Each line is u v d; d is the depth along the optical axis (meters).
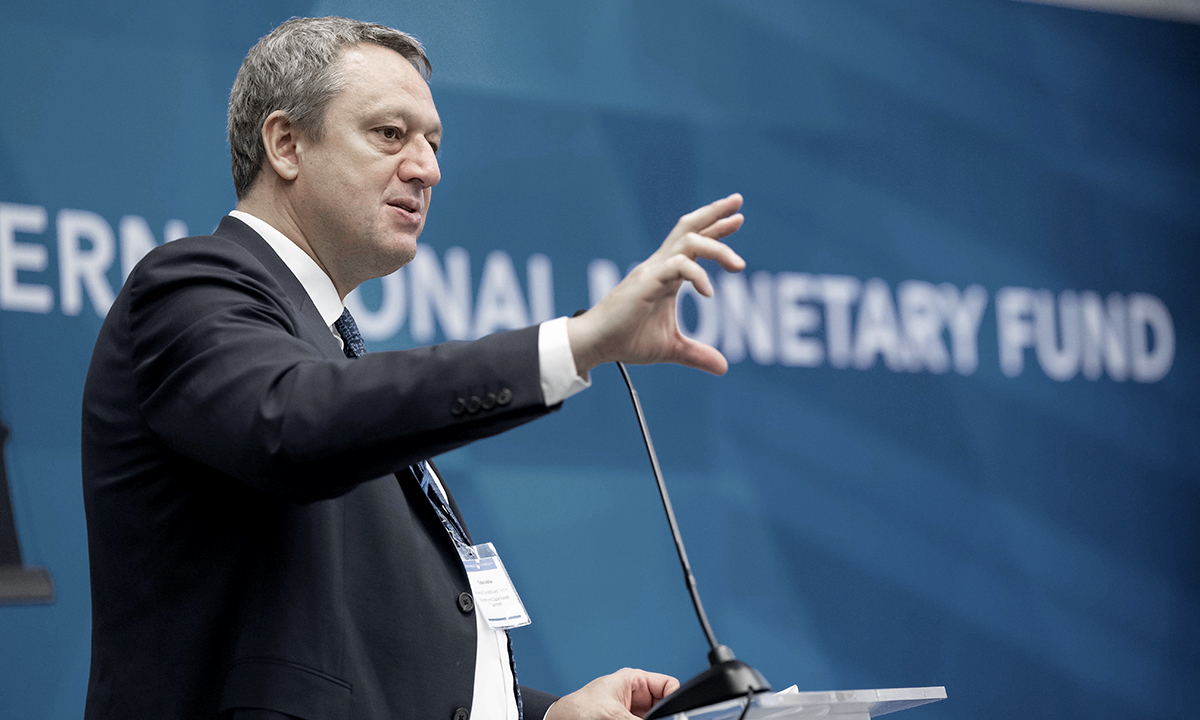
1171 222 16.81
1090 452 15.80
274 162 5.25
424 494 4.85
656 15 14.31
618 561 13.08
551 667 12.54
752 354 14.13
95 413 4.47
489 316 12.96
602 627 12.85
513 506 12.72
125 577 4.36
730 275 14.17
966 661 14.56
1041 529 15.31
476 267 12.97
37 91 11.21
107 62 11.55
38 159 11.11
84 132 11.35
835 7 15.30
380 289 12.45
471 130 13.19
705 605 13.34
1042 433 15.56
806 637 13.78
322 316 5.14
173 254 4.36
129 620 4.34
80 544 10.80
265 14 12.39
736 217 3.71
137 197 11.51
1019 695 14.78
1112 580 15.58
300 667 4.16
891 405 14.77
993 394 15.37
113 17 11.64
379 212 5.24
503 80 13.44
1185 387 16.53
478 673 4.87
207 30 12.07
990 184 15.83
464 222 13.00
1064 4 16.69
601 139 13.82
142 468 4.30
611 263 13.66
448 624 4.61
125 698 4.28
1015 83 16.20
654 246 13.92
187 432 3.93
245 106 5.38
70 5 11.46
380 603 4.45
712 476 13.68
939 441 14.95
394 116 5.29
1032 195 16.05
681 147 14.21
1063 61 16.55
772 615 13.66
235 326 4.05
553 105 13.64
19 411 10.70
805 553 13.96
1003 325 15.60
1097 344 16.12
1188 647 15.81
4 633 10.35
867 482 14.45
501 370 3.65
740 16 14.76
